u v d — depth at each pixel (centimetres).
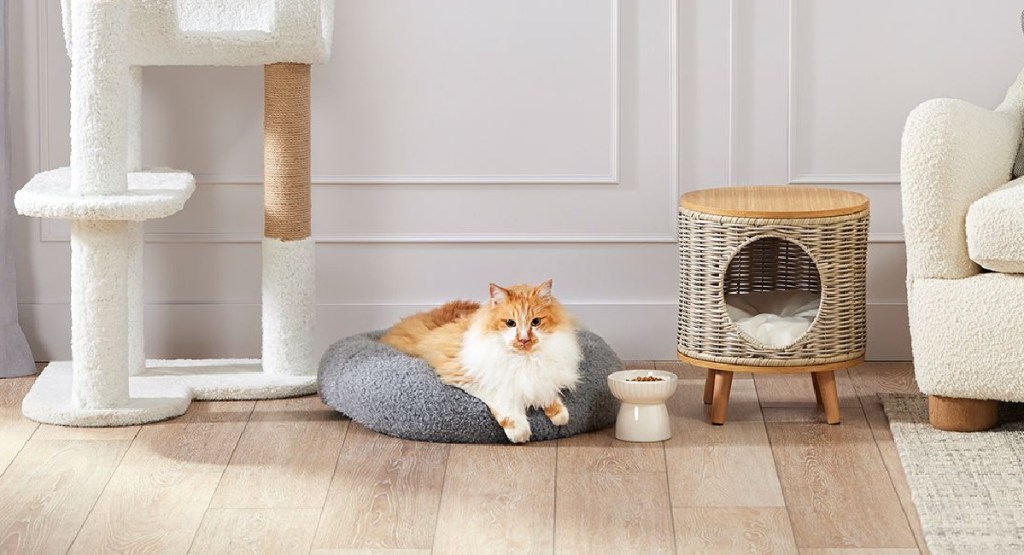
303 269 306
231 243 333
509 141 330
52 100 326
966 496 235
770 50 324
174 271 334
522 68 327
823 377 280
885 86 325
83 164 267
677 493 241
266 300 306
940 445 262
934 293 263
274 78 297
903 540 220
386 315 335
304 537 222
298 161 301
